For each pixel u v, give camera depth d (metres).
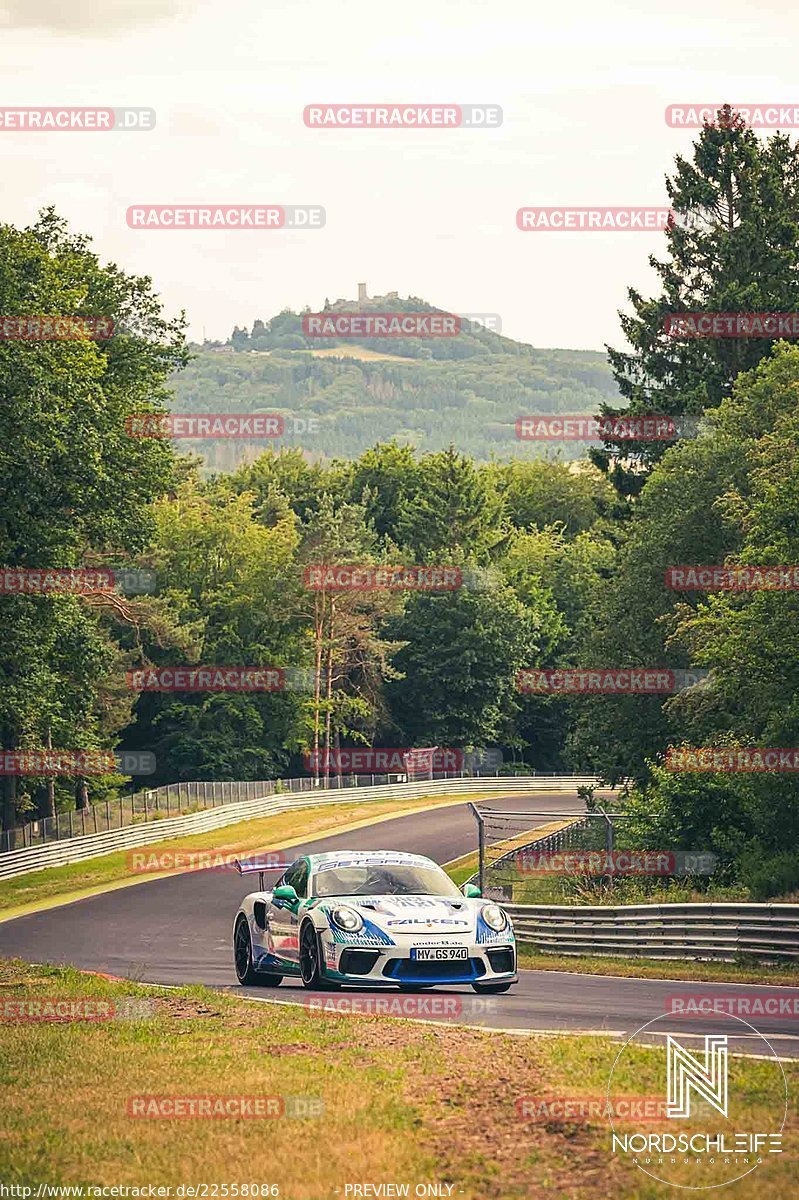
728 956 41.41
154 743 188.12
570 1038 22.03
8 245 82.62
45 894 96.50
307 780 168.75
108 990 32.84
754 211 127.25
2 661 87.62
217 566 191.25
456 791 181.50
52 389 80.69
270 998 30.39
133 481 91.31
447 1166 14.81
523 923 53.81
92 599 126.88
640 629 89.31
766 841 62.97
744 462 85.62
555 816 60.88
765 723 63.88
